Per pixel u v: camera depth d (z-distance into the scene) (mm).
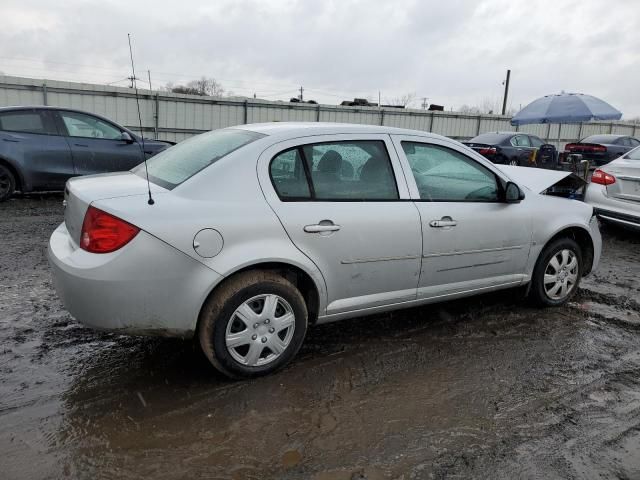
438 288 3803
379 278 3477
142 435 2615
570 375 3404
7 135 8055
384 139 3582
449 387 3199
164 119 18953
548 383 3291
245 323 3037
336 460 2482
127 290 2736
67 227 3234
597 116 16062
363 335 3912
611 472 2469
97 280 2713
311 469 2414
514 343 3865
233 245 2930
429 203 3656
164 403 2895
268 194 3078
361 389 3137
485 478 2395
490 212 3943
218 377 3180
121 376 3166
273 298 3096
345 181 3371
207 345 2979
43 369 3207
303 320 3232
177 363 3340
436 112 25609
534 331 4098
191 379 3152
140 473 2354
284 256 3057
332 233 3221
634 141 20016
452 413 2916
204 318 2957
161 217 2787
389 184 3537
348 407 2936
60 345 3523
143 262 2736
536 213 4238
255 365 3131
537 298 4465
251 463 2441
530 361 3586
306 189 3219
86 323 2836
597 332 4129
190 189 2965
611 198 7355
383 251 3428
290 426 2732
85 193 2982
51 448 2494
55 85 16547
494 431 2760
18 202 8469
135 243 2721
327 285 3283
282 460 2471
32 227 6750
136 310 2781
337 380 3227
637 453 2615
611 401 3098
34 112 8320
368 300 3490
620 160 7645
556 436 2730
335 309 3373
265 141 3193
